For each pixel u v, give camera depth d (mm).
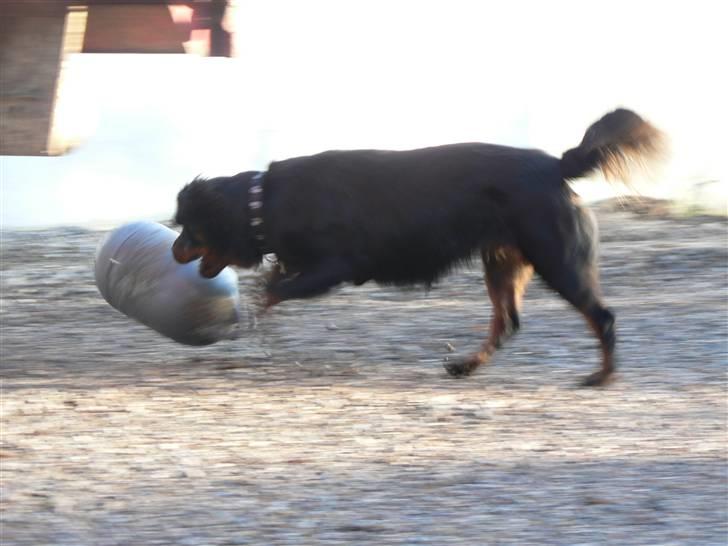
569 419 10492
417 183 11945
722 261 18516
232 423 10383
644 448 9398
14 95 6668
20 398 11508
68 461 9102
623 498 8000
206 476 8617
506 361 13352
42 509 7836
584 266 11867
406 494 8117
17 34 6668
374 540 7168
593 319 11898
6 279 18578
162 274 12531
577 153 11719
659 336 14305
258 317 12727
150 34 7570
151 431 10094
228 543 7133
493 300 12617
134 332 15141
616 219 21875
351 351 13906
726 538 7199
